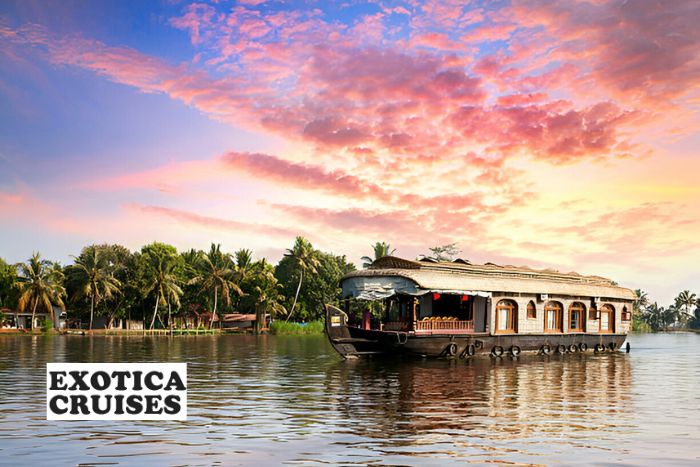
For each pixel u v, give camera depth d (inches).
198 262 3319.4
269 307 3161.9
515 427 508.1
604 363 1186.6
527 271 1376.7
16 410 578.6
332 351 1488.7
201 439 462.3
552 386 780.6
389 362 1115.9
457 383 800.3
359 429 497.0
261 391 715.4
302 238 3390.7
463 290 1175.6
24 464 396.2
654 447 444.1
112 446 441.7
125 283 2942.9
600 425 520.7
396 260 1214.9
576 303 1434.5
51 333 2741.1
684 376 944.9
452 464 395.5
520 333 1280.8
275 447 438.0
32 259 2741.1
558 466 394.3
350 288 1195.3
